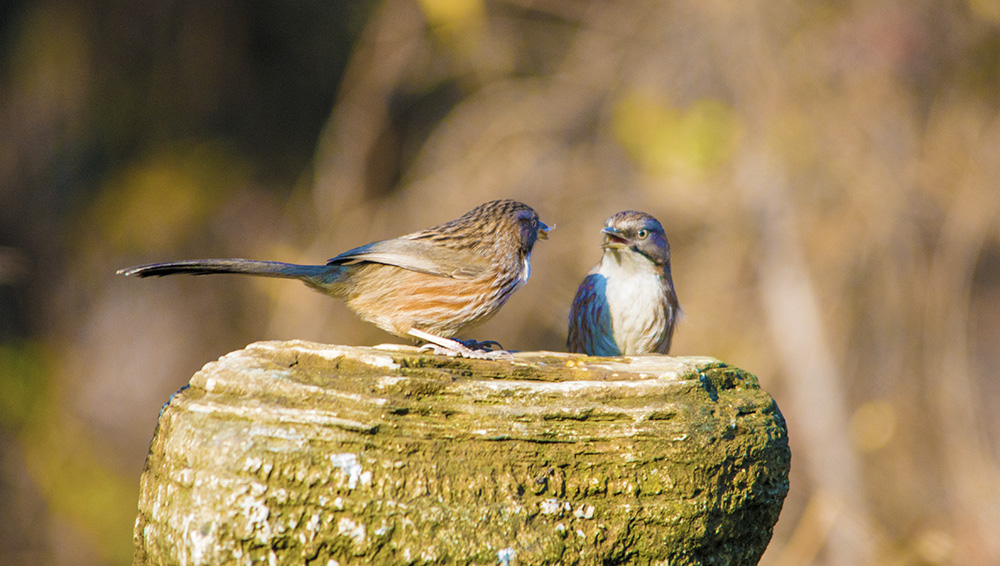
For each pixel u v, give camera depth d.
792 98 13.77
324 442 4.75
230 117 16.77
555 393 5.05
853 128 13.66
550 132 14.65
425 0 14.00
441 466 4.81
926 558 13.38
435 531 4.75
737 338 14.23
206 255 16.41
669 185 14.16
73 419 15.89
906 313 13.88
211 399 4.96
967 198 13.56
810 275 13.95
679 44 14.38
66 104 16.41
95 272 16.33
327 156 14.75
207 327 16.34
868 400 14.16
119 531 15.45
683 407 5.22
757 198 13.91
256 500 4.71
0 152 16.39
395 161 15.74
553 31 15.26
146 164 16.41
